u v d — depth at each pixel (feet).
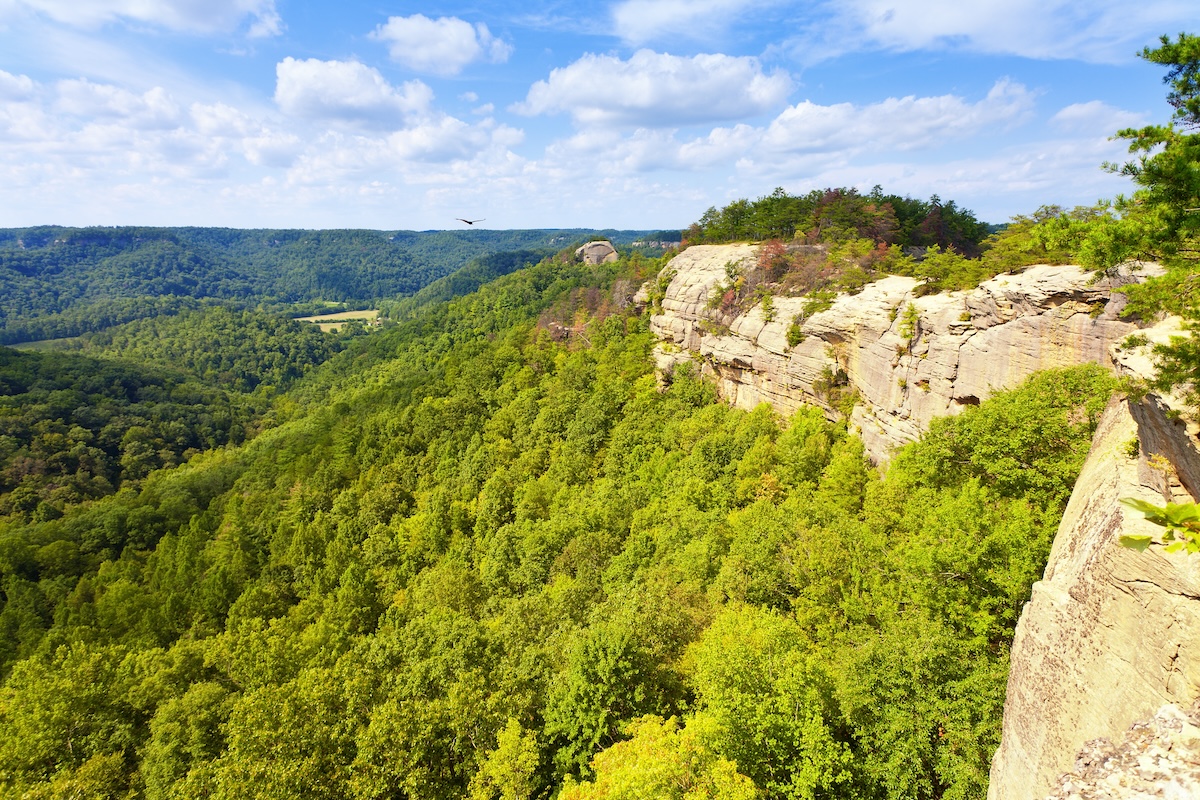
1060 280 107.65
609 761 63.77
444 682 97.25
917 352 141.38
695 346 264.93
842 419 169.48
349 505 255.91
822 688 70.90
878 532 99.09
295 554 212.43
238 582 202.28
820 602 92.68
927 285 150.61
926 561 73.10
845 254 201.87
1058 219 51.26
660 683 88.74
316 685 94.53
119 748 114.42
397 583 188.24
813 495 138.62
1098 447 57.62
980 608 68.03
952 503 81.35
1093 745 39.55
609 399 271.69
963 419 100.94
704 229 338.13
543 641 112.27
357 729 89.92
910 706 64.75
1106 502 48.91
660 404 252.62
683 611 100.42
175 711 110.32
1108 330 100.07
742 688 70.95
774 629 79.97
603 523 168.25
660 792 56.49
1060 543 56.13
